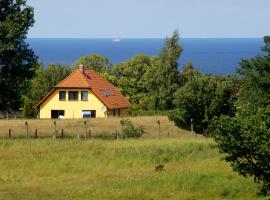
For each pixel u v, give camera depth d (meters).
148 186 40.62
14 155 52.19
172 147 53.62
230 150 31.77
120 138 69.69
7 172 46.50
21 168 48.03
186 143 55.72
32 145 55.72
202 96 73.88
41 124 96.06
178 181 41.72
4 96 74.12
